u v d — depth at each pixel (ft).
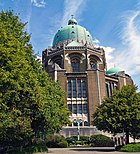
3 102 58.08
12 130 73.15
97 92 250.57
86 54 279.08
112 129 115.65
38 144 116.37
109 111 117.08
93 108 243.60
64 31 320.70
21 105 68.03
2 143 83.20
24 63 63.52
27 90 66.49
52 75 256.32
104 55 298.97
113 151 113.09
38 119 93.35
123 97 119.03
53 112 104.88
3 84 56.44
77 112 246.06
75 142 193.47
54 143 169.48
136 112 110.83
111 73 305.32
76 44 292.81
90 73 258.78
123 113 112.16
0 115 55.93
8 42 60.03
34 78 71.67
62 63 276.41
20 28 83.46
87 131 227.20
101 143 176.76
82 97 252.21
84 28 334.03
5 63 57.67
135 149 104.53
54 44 321.73
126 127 112.88
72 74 259.19
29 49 86.89
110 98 123.85
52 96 113.19
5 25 67.56
